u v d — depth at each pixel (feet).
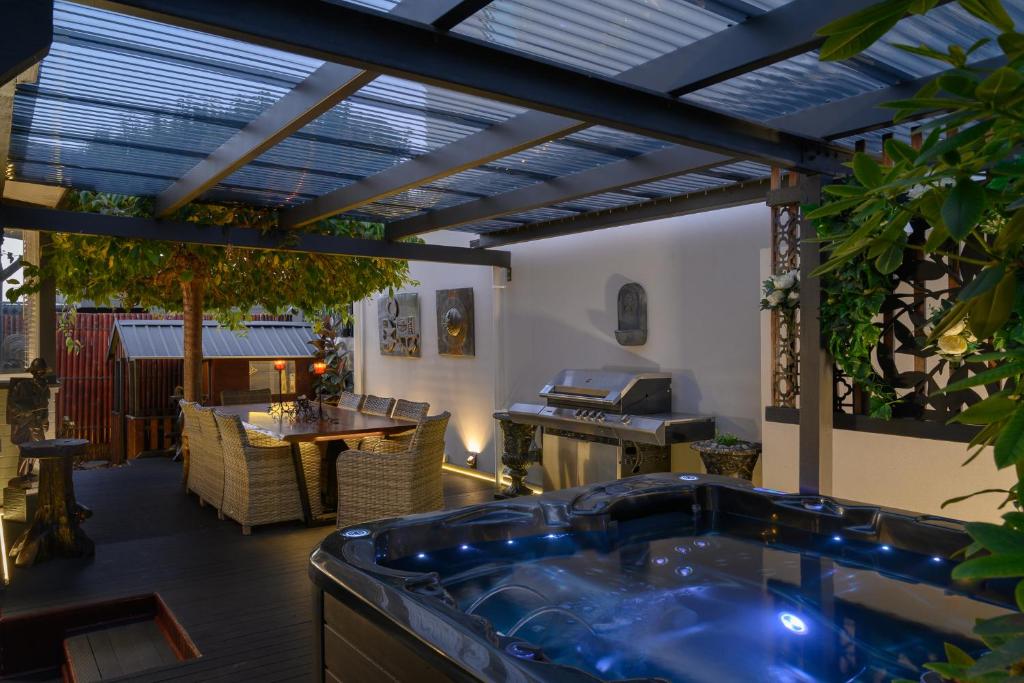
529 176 17.20
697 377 20.10
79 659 12.87
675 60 10.14
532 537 11.80
